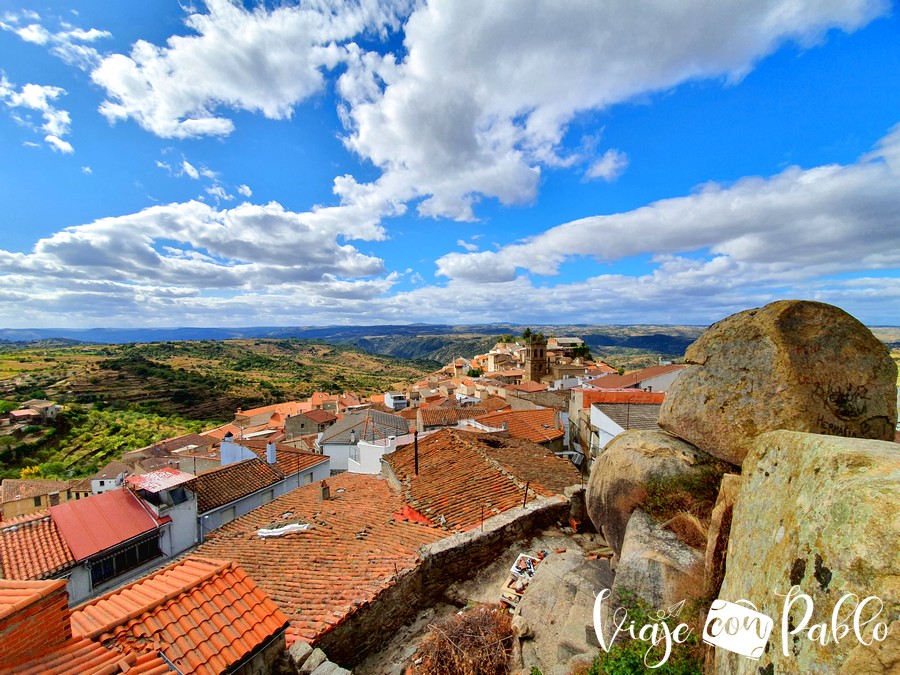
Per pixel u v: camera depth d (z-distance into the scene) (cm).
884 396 601
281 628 670
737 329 710
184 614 638
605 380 4241
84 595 1722
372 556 1034
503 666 642
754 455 481
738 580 419
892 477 294
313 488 2041
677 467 732
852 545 279
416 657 731
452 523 1150
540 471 1512
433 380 9269
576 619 672
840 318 634
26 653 500
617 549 810
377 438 3180
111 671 514
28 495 3831
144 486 2062
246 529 1652
